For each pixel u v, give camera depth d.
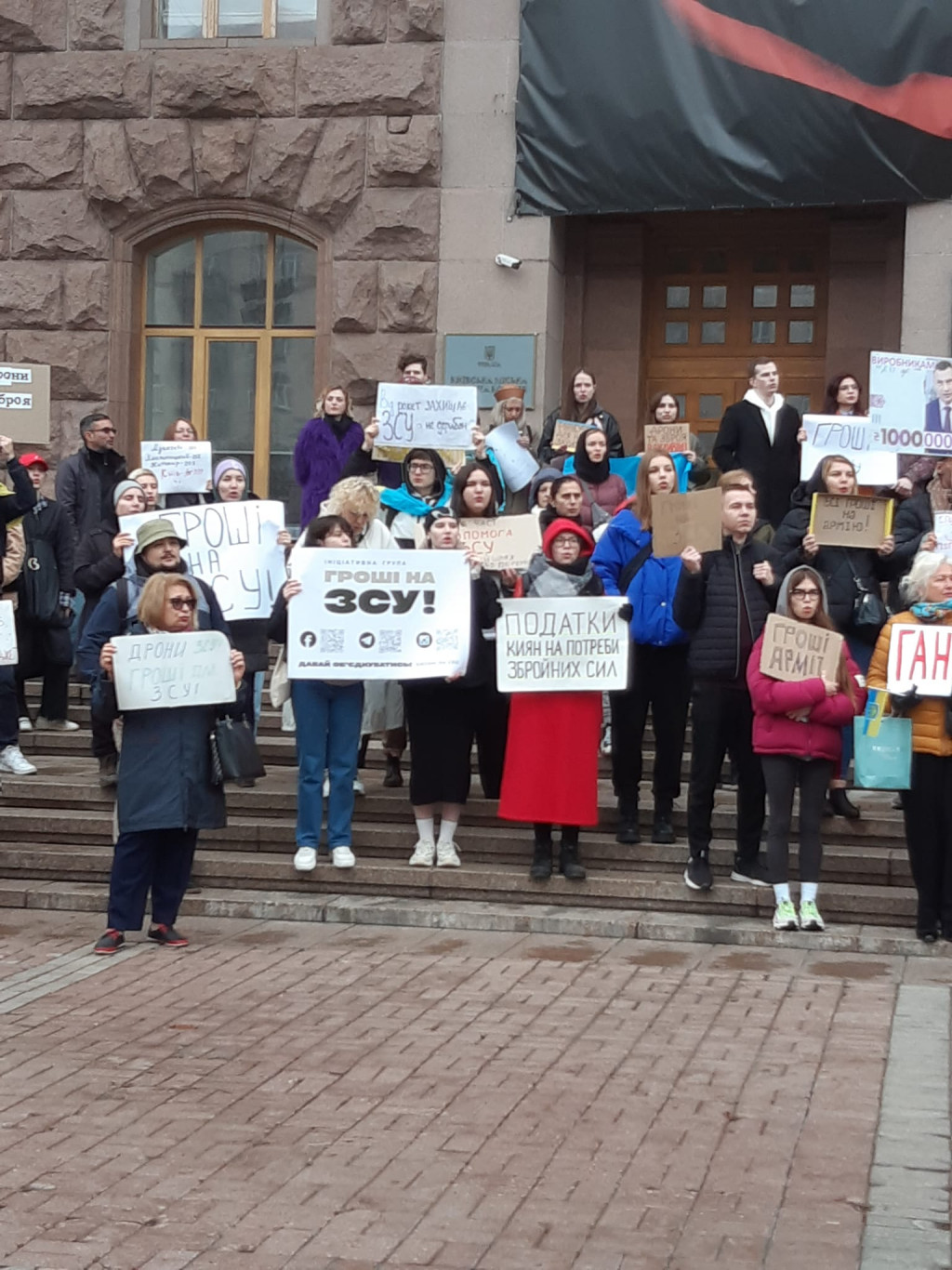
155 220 15.62
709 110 14.28
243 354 15.87
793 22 14.08
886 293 15.09
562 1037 7.12
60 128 15.67
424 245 15.08
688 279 15.96
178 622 8.62
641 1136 5.91
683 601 9.02
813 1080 6.53
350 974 8.18
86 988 7.91
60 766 11.45
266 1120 6.07
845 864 9.40
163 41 15.52
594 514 11.39
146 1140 5.87
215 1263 4.87
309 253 15.70
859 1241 4.99
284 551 10.62
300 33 15.53
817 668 8.77
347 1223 5.15
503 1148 5.79
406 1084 6.48
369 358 15.21
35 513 11.97
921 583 8.73
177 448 11.52
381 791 10.58
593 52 14.58
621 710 9.68
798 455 12.38
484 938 9.01
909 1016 7.44
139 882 8.68
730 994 7.85
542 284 14.88
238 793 10.50
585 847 9.77
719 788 10.80
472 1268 4.83
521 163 14.86
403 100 15.05
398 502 10.59
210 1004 7.63
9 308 15.77
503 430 11.96
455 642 9.30
